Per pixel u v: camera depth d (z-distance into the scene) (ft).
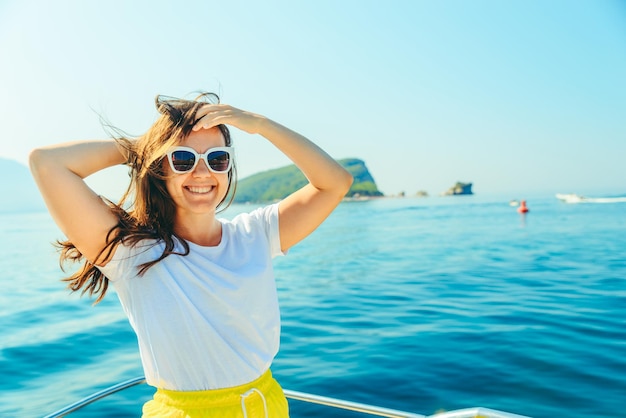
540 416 13.87
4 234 135.85
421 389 15.76
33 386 17.79
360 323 24.61
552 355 18.60
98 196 5.20
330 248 72.90
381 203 395.96
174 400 5.16
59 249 5.50
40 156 4.80
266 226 5.96
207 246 5.47
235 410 5.12
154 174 5.18
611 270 40.16
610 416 13.75
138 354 21.12
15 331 26.48
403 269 45.34
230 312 5.17
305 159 5.81
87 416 14.34
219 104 5.45
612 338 20.61
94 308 32.14
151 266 5.05
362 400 15.05
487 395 15.25
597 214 136.77
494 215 152.76
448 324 23.63
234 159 5.84
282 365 18.43
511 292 31.89
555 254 52.65
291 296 33.81
